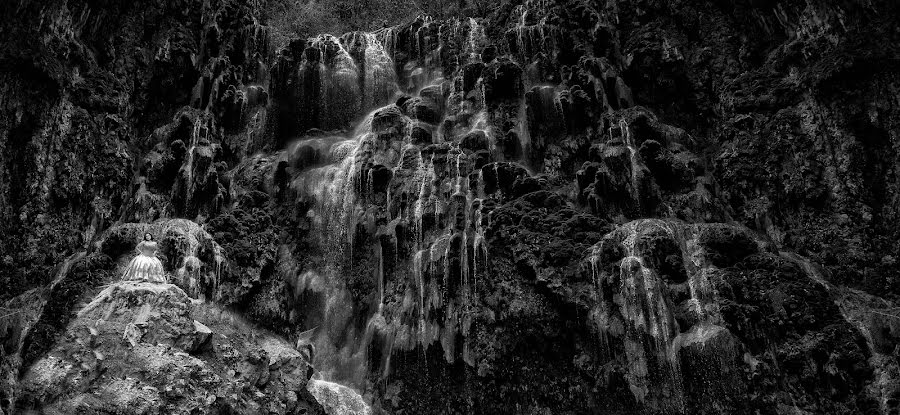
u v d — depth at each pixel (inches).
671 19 737.6
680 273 518.3
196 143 661.3
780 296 498.0
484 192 598.9
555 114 667.4
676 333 490.0
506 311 523.2
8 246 529.0
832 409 464.4
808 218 583.8
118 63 676.7
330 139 706.8
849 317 501.4
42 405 374.6
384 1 964.0
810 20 642.2
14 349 426.3
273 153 711.1
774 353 486.0
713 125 682.2
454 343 523.5
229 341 468.4
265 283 581.6
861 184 567.5
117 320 410.9
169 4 737.0
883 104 565.9
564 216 572.7
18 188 548.7
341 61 768.3
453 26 808.3
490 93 689.0
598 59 695.7
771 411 460.8
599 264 519.2
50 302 474.0
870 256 546.3
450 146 632.4
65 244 562.3
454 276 540.1
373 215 609.3
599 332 501.0
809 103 612.7
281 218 637.3
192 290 518.6
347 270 602.5
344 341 580.7
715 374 465.1
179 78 714.8
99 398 380.2
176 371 403.5
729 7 717.9
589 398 501.4
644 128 643.5
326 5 952.9
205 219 613.9
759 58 689.6
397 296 566.3
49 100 577.9
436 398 527.8
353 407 521.3
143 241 464.1
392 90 783.7
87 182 591.2
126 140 643.5
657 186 603.2
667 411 472.7
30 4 577.9
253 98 738.8
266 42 805.2
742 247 544.4
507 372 517.0
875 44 575.2
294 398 475.5
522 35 748.6
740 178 618.2
